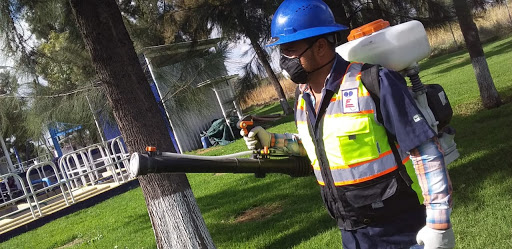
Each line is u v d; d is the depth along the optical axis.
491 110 8.95
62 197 12.72
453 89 13.63
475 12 8.88
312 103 1.98
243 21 10.13
